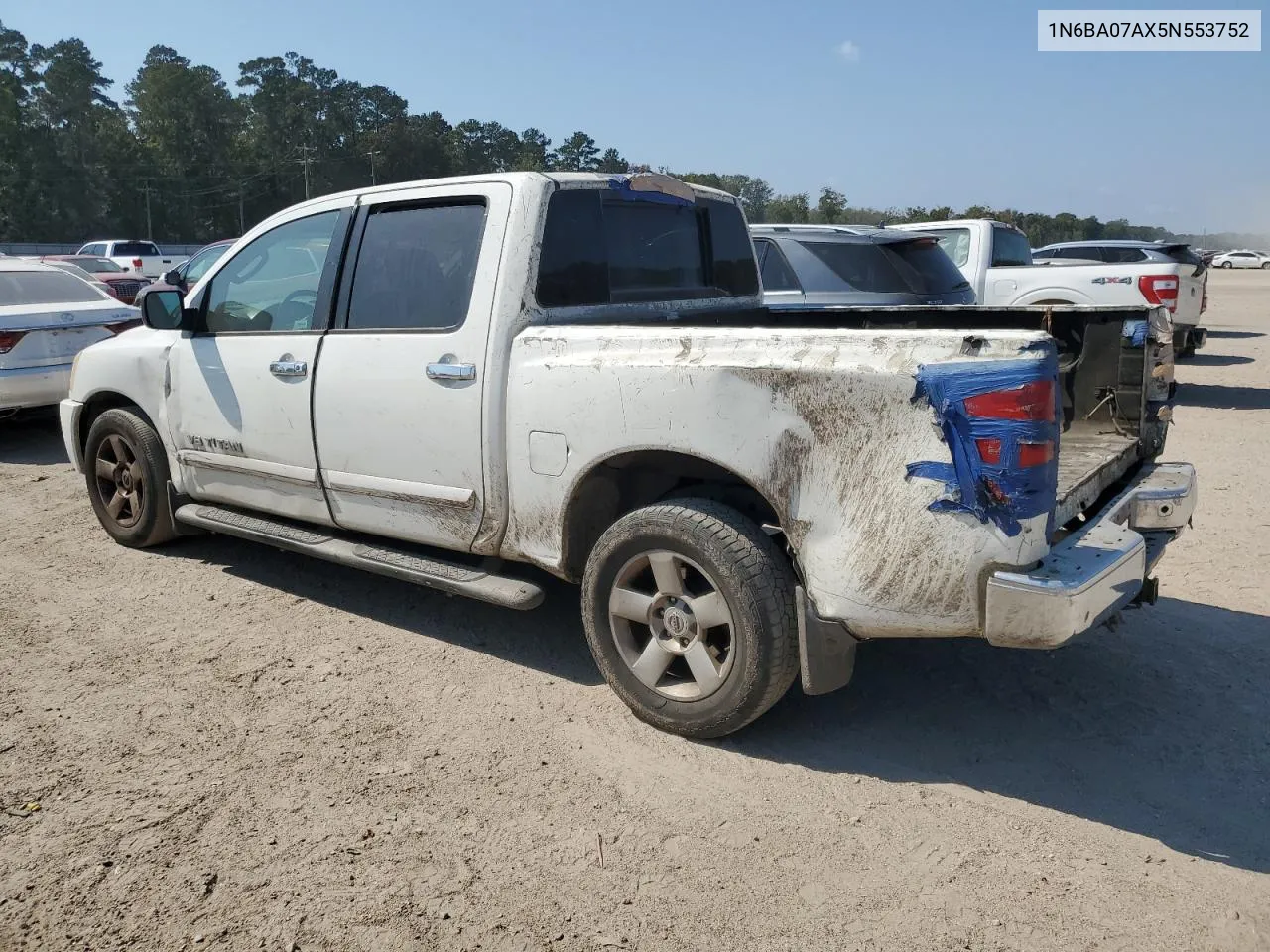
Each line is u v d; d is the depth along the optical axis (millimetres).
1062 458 3707
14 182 93812
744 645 3275
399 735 3611
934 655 4281
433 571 4090
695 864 2857
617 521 3637
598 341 3592
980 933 2564
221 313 4969
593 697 3910
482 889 2758
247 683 4043
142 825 3053
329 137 119750
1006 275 11414
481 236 3939
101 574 5398
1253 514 6402
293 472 4613
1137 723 3670
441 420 3975
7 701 3879
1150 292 10820
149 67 114000
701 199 4730
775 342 3215
